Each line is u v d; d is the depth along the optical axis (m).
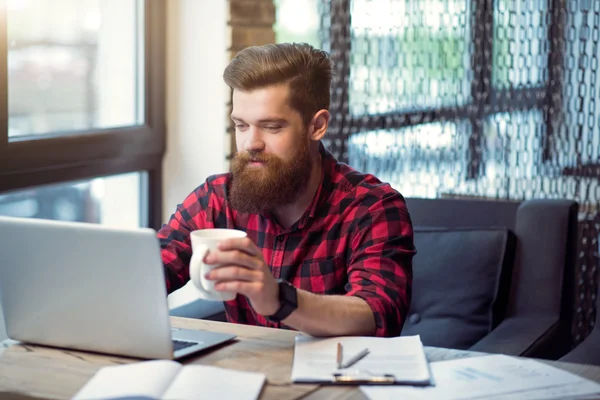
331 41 2.70
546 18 2.60
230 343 1.30
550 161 2.63
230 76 1.53
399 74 2.67
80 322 1.25
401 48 2.66
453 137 2.66
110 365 1.21
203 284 1.21
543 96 2.62
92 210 2.48
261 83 1.50
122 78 2.56
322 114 1.58
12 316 1.31
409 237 1.59
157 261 1.17
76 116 2.40
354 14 2.69
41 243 1.24
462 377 1.14
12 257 1.27
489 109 2.64
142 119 2.63
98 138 2.41
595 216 2.56
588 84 2.76
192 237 1.22
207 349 1.27
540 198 2.43
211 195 1.76
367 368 1.15
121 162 2.52
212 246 1.20
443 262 2.23
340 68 2.69
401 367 1.15
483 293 2.16
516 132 2.69
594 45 2.55
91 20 2.42
